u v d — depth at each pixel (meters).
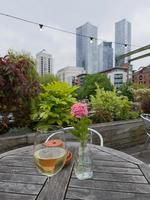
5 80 3.05
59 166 0.97
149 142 4.11
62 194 1.02
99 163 1.39
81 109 1.19
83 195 1.01
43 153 1.00
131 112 4.61
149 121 3.58
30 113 3.50
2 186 1.10
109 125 3.75
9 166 1.34
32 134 3.12
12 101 3.25
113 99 4.38
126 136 4.02
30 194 1.03
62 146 1.05
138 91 6.79
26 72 3.40
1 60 3.05
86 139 1.22
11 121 3.56
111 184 1.11
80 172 1.17
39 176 1.20
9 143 2.92
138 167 1.33
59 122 3.33
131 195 1.02
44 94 3.51
